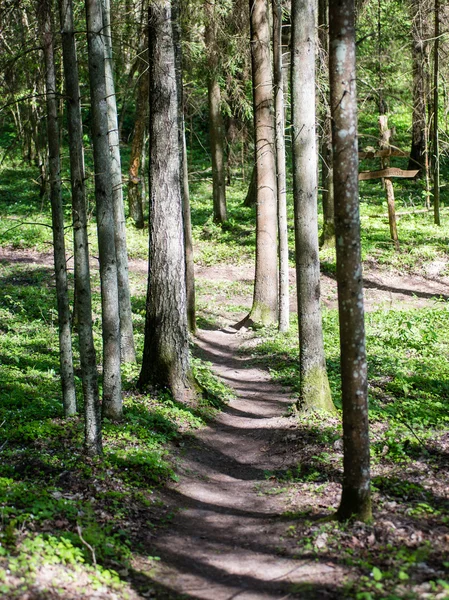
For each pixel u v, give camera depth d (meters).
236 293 23.81
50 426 9.58
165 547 6.96
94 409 8.63
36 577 5.47
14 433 9.32
